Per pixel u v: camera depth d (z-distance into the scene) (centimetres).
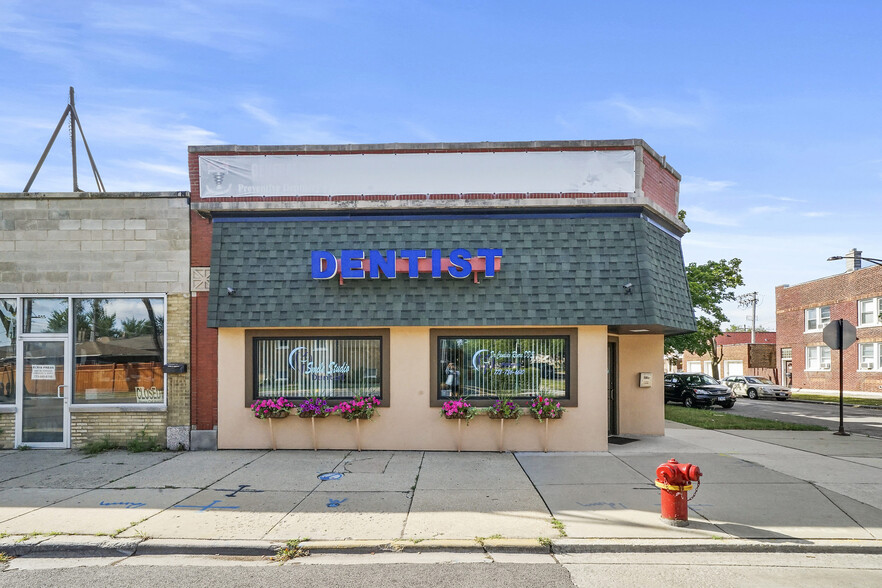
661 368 1364
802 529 673
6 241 1171
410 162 1177
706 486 865
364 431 1125
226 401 1133
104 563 599
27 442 1160
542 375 1136
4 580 553
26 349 1170
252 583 544
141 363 1167
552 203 1144
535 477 911
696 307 2920
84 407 1153
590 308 1098
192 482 883
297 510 741
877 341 3275
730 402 2544
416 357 1126
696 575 561
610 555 616
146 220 1173
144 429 1152
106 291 1166
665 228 1291
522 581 546
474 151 1178
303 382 1145
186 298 1164
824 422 1919
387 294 1114
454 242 1134
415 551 623
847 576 559
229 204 1144
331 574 564
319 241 1141
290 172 1179
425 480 891
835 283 3622
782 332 4144
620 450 1141
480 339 1139
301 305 1109
